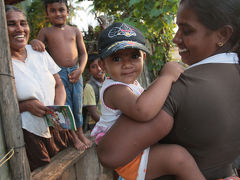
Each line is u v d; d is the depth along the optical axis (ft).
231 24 2.74
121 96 3.23
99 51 3.94
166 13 10.73
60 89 7.54
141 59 3.88
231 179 2.93
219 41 2.84
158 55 13.64
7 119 4.23
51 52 8.84
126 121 2.97
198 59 3.08
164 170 2.91
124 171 3.11
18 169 4.38
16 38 6.12
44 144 6.68
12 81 4.31
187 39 2.96
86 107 10.42
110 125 3.66
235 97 2.82
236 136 2.89
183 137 2.85
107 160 2.93
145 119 2.79
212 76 2.80
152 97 2.80
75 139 8.09
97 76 10.43
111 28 3.86
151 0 10.16
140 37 3.93
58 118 5.88
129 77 3.70
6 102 4.22
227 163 3.07
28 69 6.32
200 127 2.72
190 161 2.83
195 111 2.70
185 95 2.74
